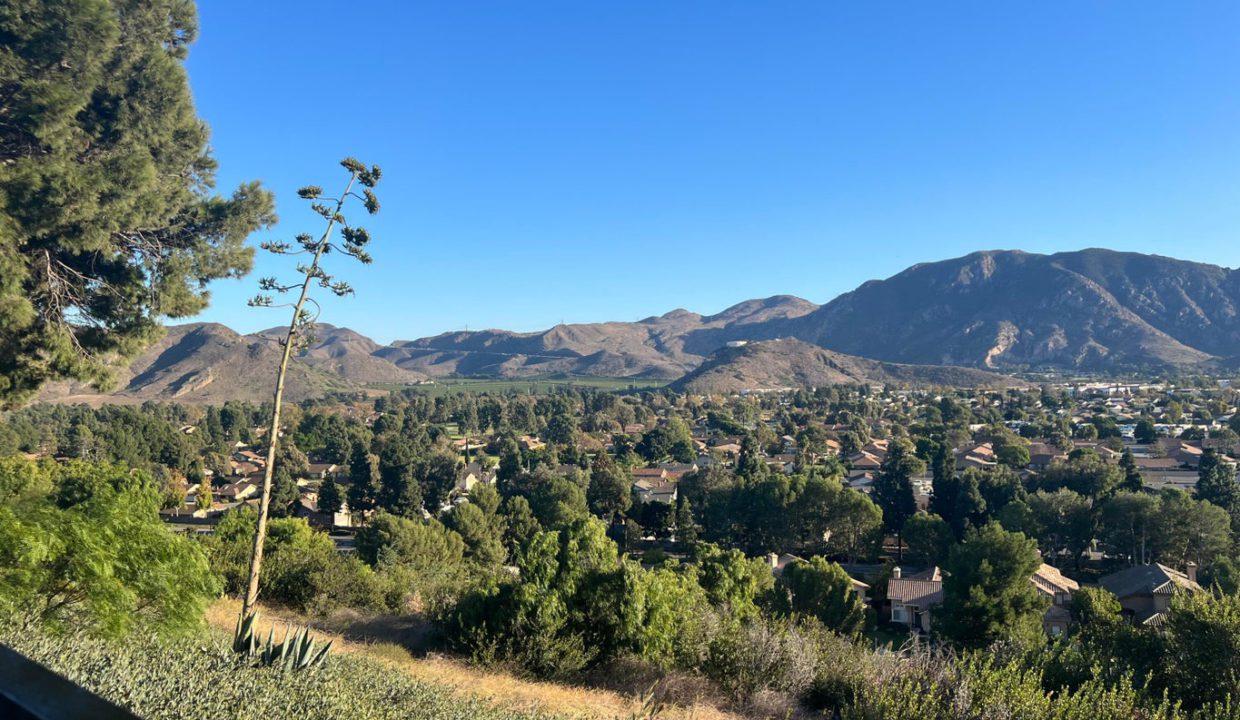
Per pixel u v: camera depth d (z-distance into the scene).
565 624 11.74
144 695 4.90
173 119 15.34
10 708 1.37
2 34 12.73
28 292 13.52
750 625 11.63
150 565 7.00
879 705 7.26
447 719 6.49
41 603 6.34
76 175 12.13
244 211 15.72
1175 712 7.06
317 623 14.84
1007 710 6.95
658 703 9.82
